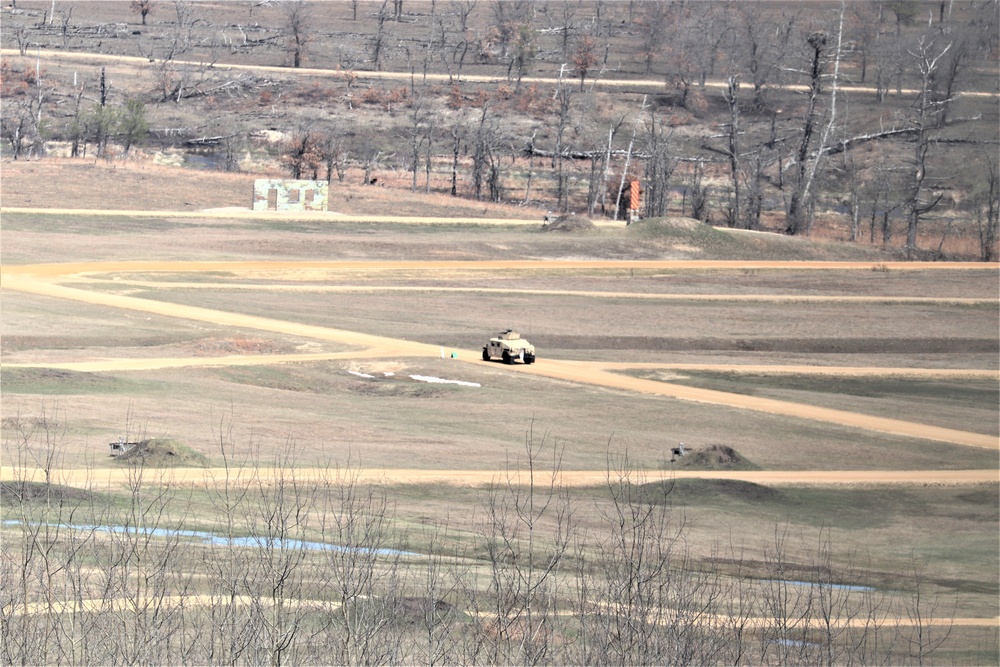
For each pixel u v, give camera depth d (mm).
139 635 79562
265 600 89375
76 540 105500
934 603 143250
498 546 139625
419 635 85750
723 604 103938
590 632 84188
